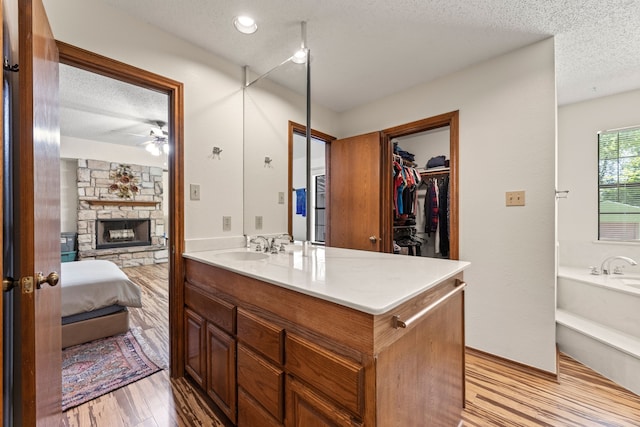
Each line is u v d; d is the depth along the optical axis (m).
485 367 1.99
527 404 1.60
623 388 1.75
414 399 1.00
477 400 1.63
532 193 1.95
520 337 2.00
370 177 2.77
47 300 1.11
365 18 1.71
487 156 2.14
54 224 1.26
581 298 2.35
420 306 1.03
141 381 1.79
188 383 1.78
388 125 2.74
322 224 2.90
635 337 1.94
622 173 2.80
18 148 0.95
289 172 2.13
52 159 1.23
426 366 1.08
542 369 1.91
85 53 1.51
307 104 2.03
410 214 3.70
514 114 2.02
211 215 2.04
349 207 2.90
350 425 0.83
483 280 2.16
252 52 2.07
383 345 0.83
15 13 1.02
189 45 1.94
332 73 2.34
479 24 1.75
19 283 0.88
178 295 1.84
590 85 2.60
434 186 3.80
